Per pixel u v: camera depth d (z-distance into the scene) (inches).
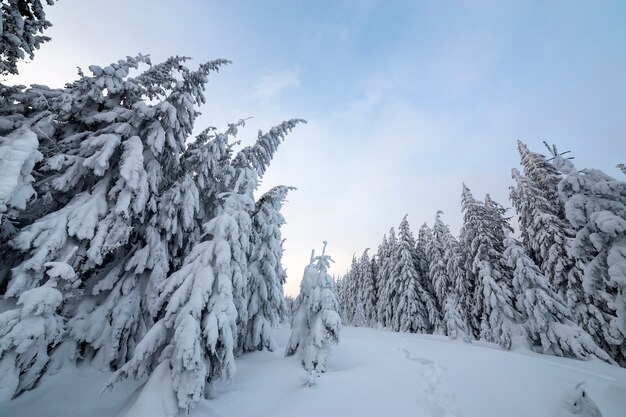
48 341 335.6
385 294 1689.2
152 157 508.1
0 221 315.6
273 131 768.9
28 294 311.9
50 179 440.1
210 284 345.1
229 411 330.3
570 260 803.4
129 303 455.8
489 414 299.9
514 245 816.3
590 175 558.9
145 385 296.7
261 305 644.1
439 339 1011.9
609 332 690.8
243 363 525.7
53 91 505.4
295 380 406.3
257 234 689.6
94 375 395.9
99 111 532.4
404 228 1690.5
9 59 448.5
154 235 500.4
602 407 334.6
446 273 1428.4
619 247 479.2
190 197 531.5
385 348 670.5
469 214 1183.6
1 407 307.3
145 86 553.0
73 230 393.7
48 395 343.6
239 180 494.9
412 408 310.3
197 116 586.9
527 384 386.0
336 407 313.9
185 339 297.0
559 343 679.7
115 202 463.2
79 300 446.6
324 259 558.3
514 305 908.6
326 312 490.0
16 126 428.5
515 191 1031.6
